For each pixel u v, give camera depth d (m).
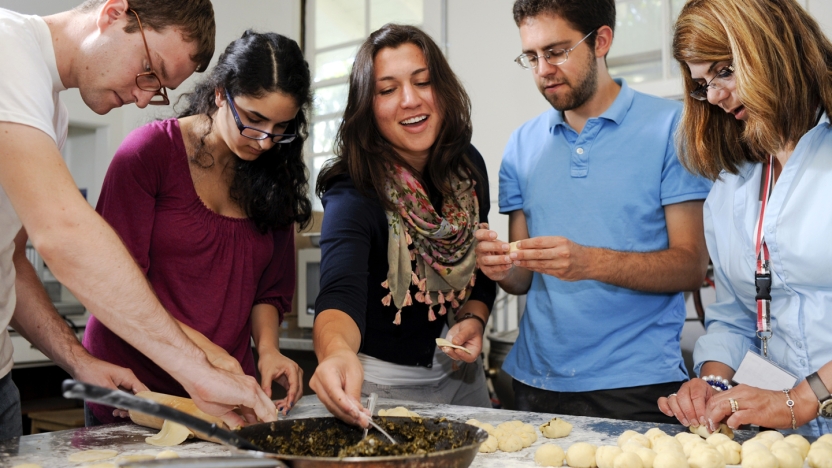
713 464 1.03
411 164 1.71
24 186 1.02
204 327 1.55
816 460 1.06
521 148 1.94
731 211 1.47
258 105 1.41
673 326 1.72
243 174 1.59
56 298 3.79
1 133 1.03
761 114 1.24
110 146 3.99
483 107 3.63
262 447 1.06
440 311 1.71
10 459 1.11
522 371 1.84
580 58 1.66
